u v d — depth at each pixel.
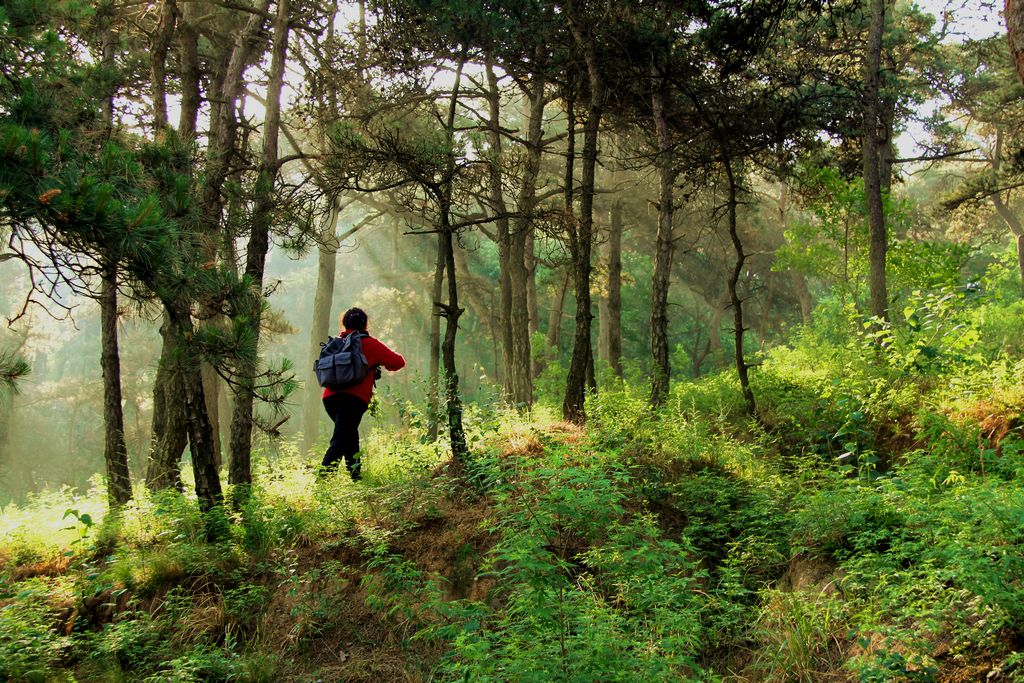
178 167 8.27
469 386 42.56
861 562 5.40
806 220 30.28
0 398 7.09
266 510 8.25
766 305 42.41
